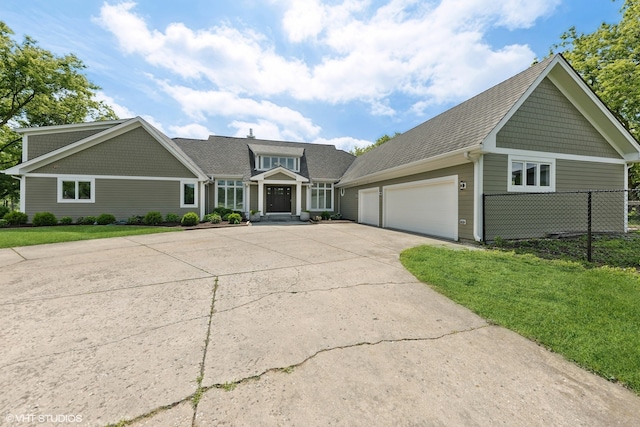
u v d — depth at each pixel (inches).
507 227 336.2
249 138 857.5
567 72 346.0
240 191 705.6
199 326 115.7
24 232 386.9
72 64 721.6
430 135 462.3
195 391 76.5
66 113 774.5
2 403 71.4
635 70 553.3
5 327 113.7
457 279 178.5
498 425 66.3
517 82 359.6
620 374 85.4
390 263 226.8
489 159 329.7
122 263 222.5
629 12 572.7
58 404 71.2
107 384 79.2
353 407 71.5
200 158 708.0
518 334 111.3
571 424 66.8
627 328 112.6
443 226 379.9
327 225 580.1
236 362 90.5
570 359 94.3
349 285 170.6
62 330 111.6
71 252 265.3
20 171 495.8
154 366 88.0
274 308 135.1
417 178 434.6
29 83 655.8
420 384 80.7
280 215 697.0
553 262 221.0
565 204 367.6
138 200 553.3
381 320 122.9
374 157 666.8
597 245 298.4
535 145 350.9
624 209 401.7
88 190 531.5
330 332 111.4
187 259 237.9
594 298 143.7
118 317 124.0
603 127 383.9
